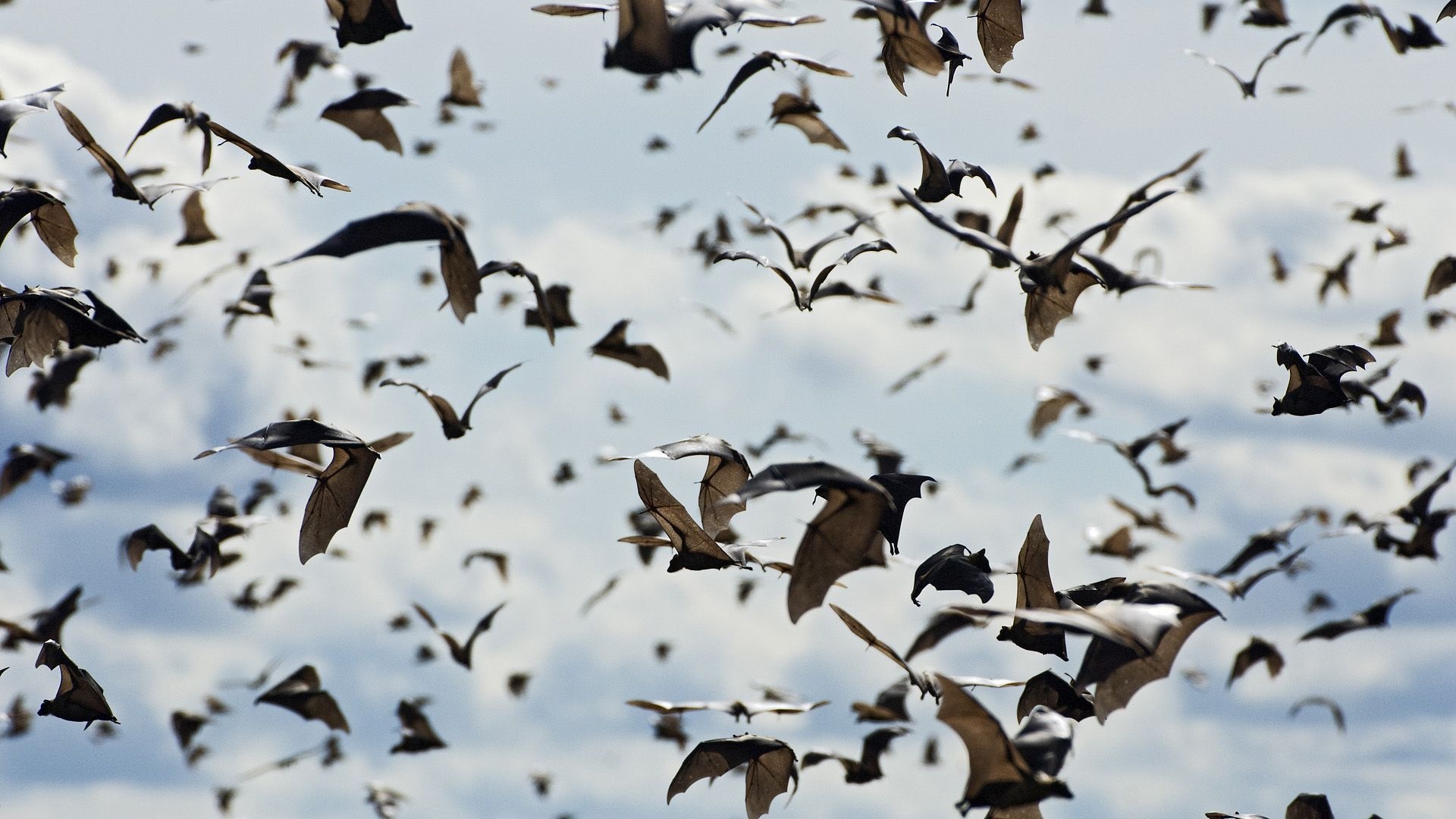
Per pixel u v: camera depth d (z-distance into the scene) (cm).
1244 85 2498
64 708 1399
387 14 1614
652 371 2459
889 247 1720
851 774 2133
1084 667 1155
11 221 1516
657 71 1238
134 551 2581
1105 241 1805
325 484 1311
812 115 1981
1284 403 1686
